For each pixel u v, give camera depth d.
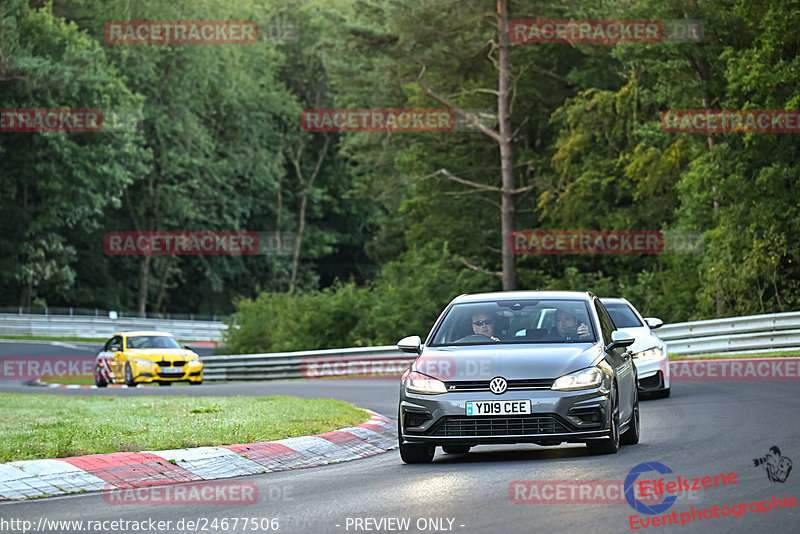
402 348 31.69
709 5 100.56
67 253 179.88
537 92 133.75
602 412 28.83
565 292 33.44
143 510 23.36
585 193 116.56
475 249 140.75
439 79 135.25
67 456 30.55
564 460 28.67
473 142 140.12
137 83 188.88
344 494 24.44
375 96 142.75
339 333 116.38
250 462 31.47
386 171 154.50
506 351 30.03
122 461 29.48
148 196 199.88
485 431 28.88
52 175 165.38
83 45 166.75
